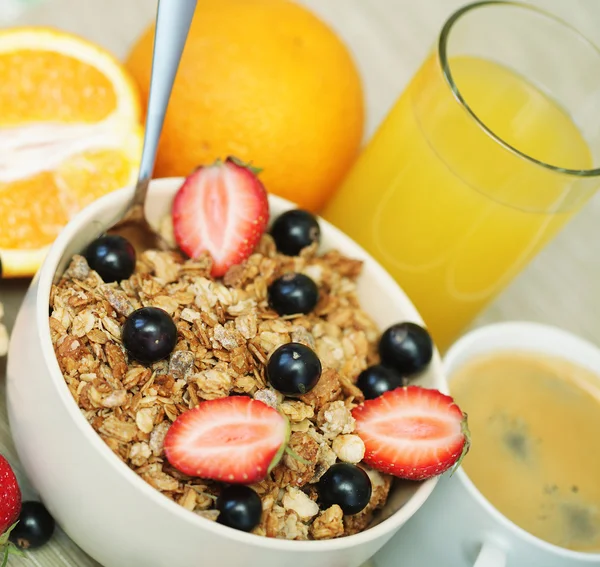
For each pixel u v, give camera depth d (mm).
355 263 345
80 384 287
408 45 477
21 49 363
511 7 384
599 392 362
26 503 311
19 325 303
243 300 321
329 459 300
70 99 369
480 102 376
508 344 362
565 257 452
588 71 385
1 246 352
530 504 331
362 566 340
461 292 380
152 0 443
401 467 302
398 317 342
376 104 458
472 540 317
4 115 365
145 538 279
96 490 277
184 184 332
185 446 280
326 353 324
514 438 344
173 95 369
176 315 307
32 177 363
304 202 395
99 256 310
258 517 279
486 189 354
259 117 369
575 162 378
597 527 331
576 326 435
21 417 293
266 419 282
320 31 384
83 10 429
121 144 369
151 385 294
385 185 371
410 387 312
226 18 372
